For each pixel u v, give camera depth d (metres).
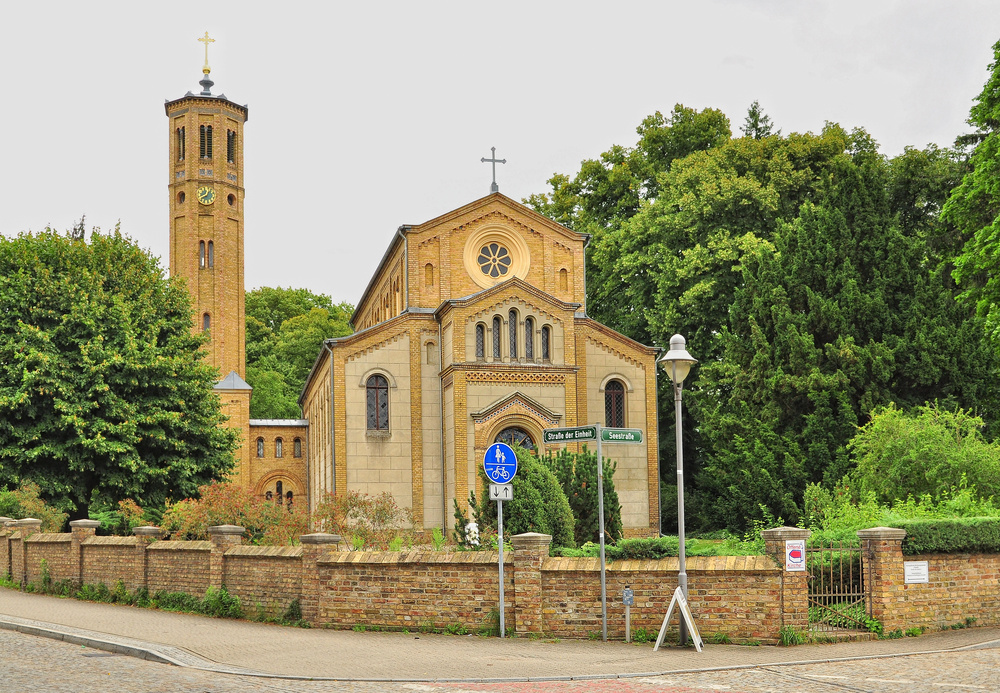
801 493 33.56
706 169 48.75
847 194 38.19
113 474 33.56
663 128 57.84
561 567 16.84
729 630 16.14
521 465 23.83
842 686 12.07
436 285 42.28
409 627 17.44
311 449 55.09
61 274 34.84
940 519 18.39
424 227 42.28
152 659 14.48
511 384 39.47
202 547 20.47
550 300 40.31
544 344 40.44
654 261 49.44
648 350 43.16
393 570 17.67
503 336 39.72
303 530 23.39
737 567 16.16
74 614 19.53
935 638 16.77
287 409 76.62
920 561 17.56
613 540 26.72
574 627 16.72
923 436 25.86
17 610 20.05
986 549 18.38
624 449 42.16
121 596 22.30
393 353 41.19
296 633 17.20
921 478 25.64
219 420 37.56
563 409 39.91
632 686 12.27
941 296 35.75
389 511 24.98
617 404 42.84
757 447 34.50
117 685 12.14
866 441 27.73
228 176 62.03
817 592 17.69
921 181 46.25
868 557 17.25
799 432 36.31
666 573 16.55
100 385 32.81
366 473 40.19
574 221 61.53
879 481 26.45
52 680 12.41
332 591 17.97
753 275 40.00
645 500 42.09
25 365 32.78
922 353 33.94
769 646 15.86
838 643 16.28
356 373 40.62
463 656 14.72
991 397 34.66
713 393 46.28
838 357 34.75
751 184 46.38
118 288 36.44
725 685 12.27
